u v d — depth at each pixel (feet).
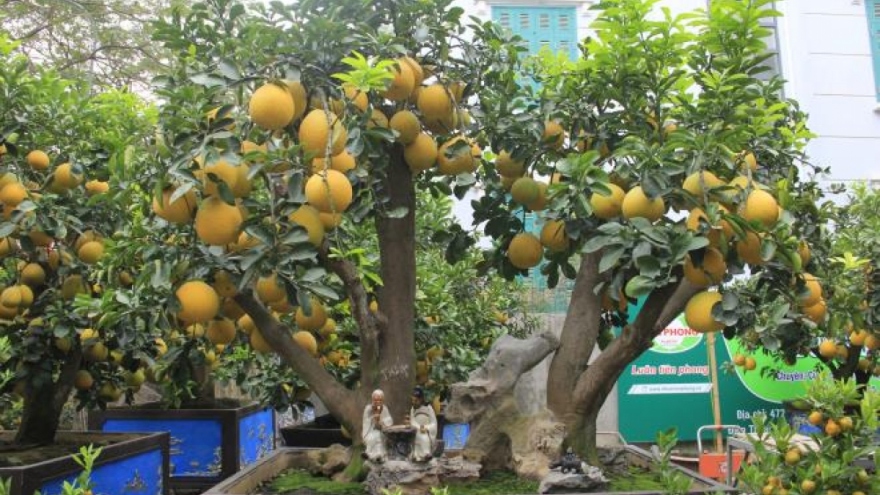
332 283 12.60
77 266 15.03
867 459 12.94
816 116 32.09
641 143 9.59
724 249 8.86
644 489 10.46
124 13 34.22
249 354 18.45
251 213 9.43
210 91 9.06
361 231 17.04
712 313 9.02
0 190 13.47
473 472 10.69
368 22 10.69
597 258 12.28
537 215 11.21
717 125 9.81
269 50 9.67
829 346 18.95
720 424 27.37
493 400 11.71
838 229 20.97
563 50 13.07
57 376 17.70
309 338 12.31
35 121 14.21
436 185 12.74
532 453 11.06
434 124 10.98
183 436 20.83
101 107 15.72
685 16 10.82
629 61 11.11
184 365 12.21
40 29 32.65
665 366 28.50
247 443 22.38
